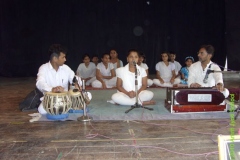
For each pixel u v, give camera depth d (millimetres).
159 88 5406
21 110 3664
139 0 8172
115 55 5832
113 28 8258
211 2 8148
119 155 2201
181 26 8305
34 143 2463
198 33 8312
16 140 2539
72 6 8094
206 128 2836
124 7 8188
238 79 7020
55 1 8016
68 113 3381
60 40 8180
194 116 3279
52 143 2463
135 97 3748
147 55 8398
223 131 2738
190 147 2348
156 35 8344
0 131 2799
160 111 3521
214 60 8312
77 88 3352
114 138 2572
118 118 3225
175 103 3375
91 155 2203
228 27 7789
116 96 3781
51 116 3170
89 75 6137
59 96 3102
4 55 8062
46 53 8180
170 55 5863
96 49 8312
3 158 2154
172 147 2352
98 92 5012
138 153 2234
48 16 8055
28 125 2998
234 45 7738
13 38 8031
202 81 3682
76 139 2557
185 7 8219
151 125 2955
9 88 5809
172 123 3020
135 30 8289
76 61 8305
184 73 5641
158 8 8227
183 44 8391
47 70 3449
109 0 8141
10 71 8117
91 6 8141
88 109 3555
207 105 3402
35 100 3641
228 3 7703
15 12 7922
